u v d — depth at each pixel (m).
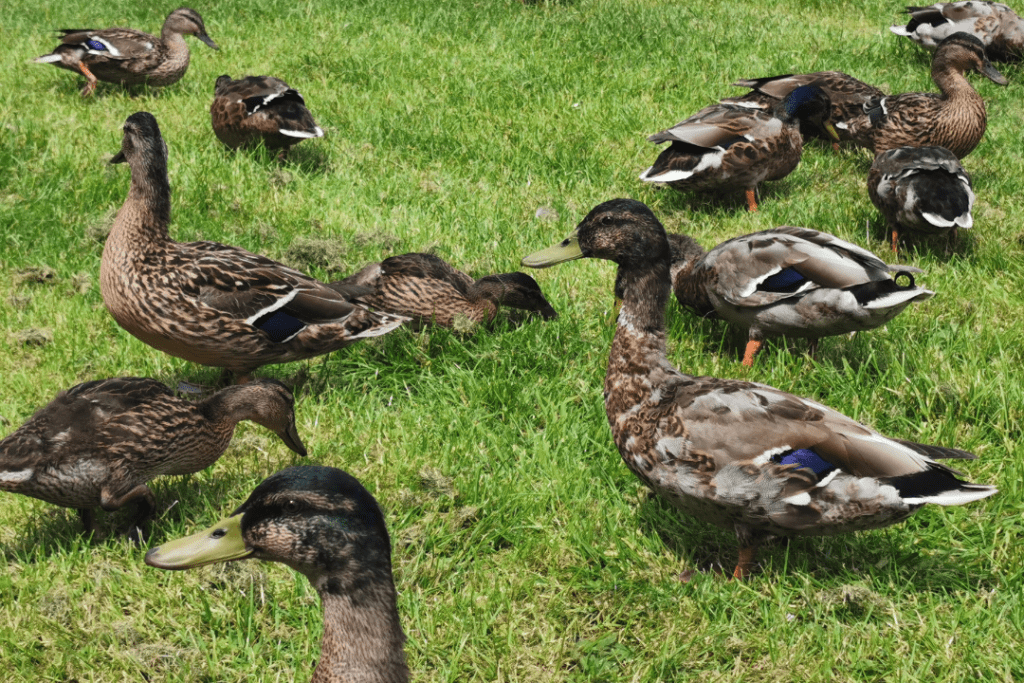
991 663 1.77
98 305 2.26
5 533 1.90
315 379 2.14
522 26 3.94
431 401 2.08
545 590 1.85
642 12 4.22
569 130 2.92
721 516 1.83
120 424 1.86
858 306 2.07
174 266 2.04
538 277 2.36
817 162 2.86
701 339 2.21
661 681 1.77
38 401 2.06
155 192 2.04
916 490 1.78
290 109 2.68
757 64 3.62
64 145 2.70
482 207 2.56
